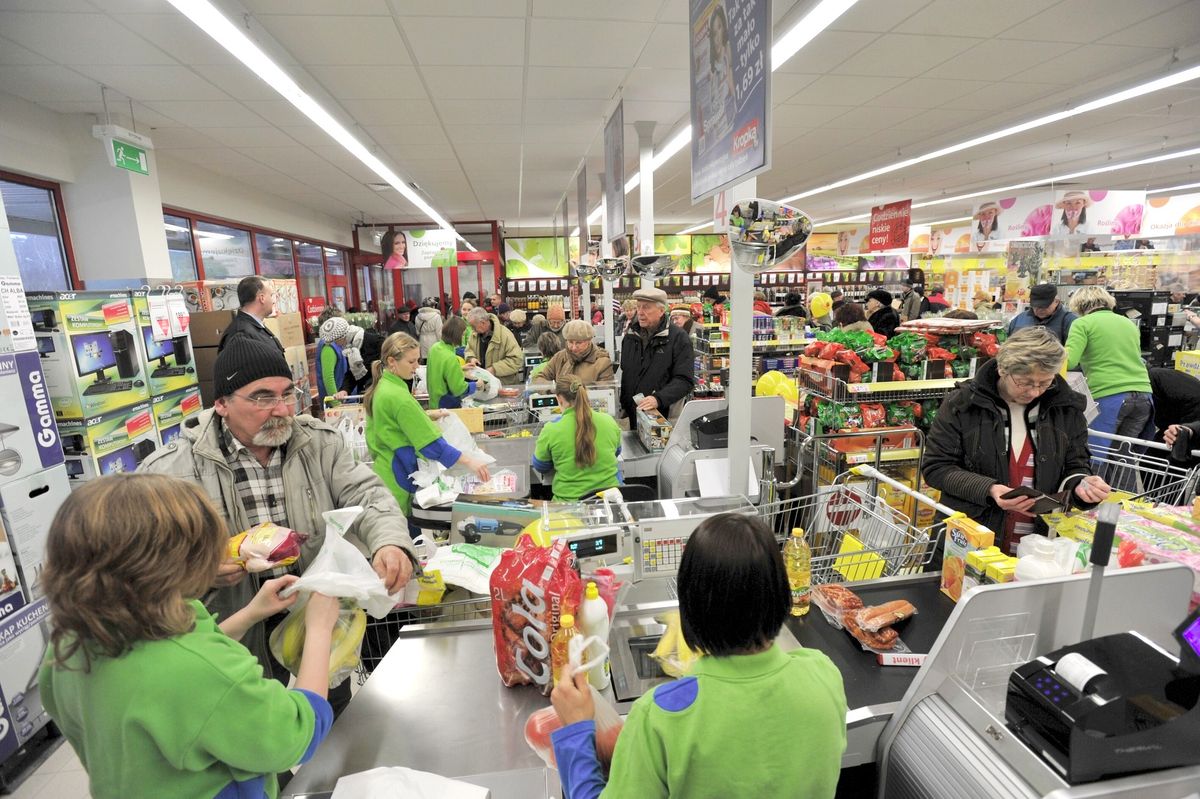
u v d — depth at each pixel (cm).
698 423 300
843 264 1734
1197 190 1373
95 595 78
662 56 452
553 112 600
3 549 240
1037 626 127
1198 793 100
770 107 195
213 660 87
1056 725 101
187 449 158
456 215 1469
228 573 136
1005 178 1115
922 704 125
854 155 877
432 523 260
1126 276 871
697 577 88
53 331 321
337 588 121
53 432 266
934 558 221
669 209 1455
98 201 539
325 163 760
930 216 1809
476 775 117
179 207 705
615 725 104
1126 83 531
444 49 429
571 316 1363
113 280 492
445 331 475
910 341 382
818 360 386
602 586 142
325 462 173
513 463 344
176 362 421
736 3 219
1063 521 191
